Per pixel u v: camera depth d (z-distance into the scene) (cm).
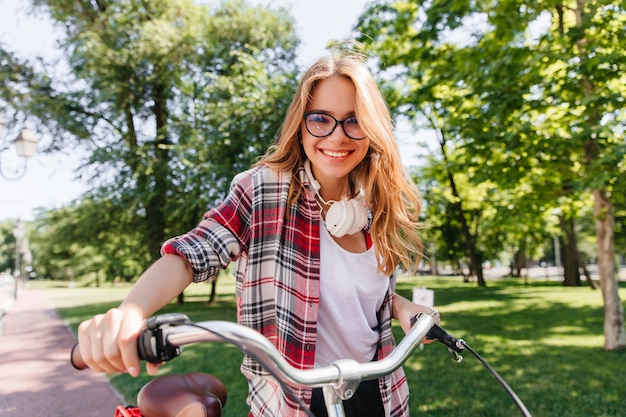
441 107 722
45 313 1659
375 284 146
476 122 653
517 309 1316
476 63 632
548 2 586
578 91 596
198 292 2783
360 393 142
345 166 142
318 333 140
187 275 111
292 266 134
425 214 2356
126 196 1527
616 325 723
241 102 1305
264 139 1284
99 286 4850
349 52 162
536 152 614
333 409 102
